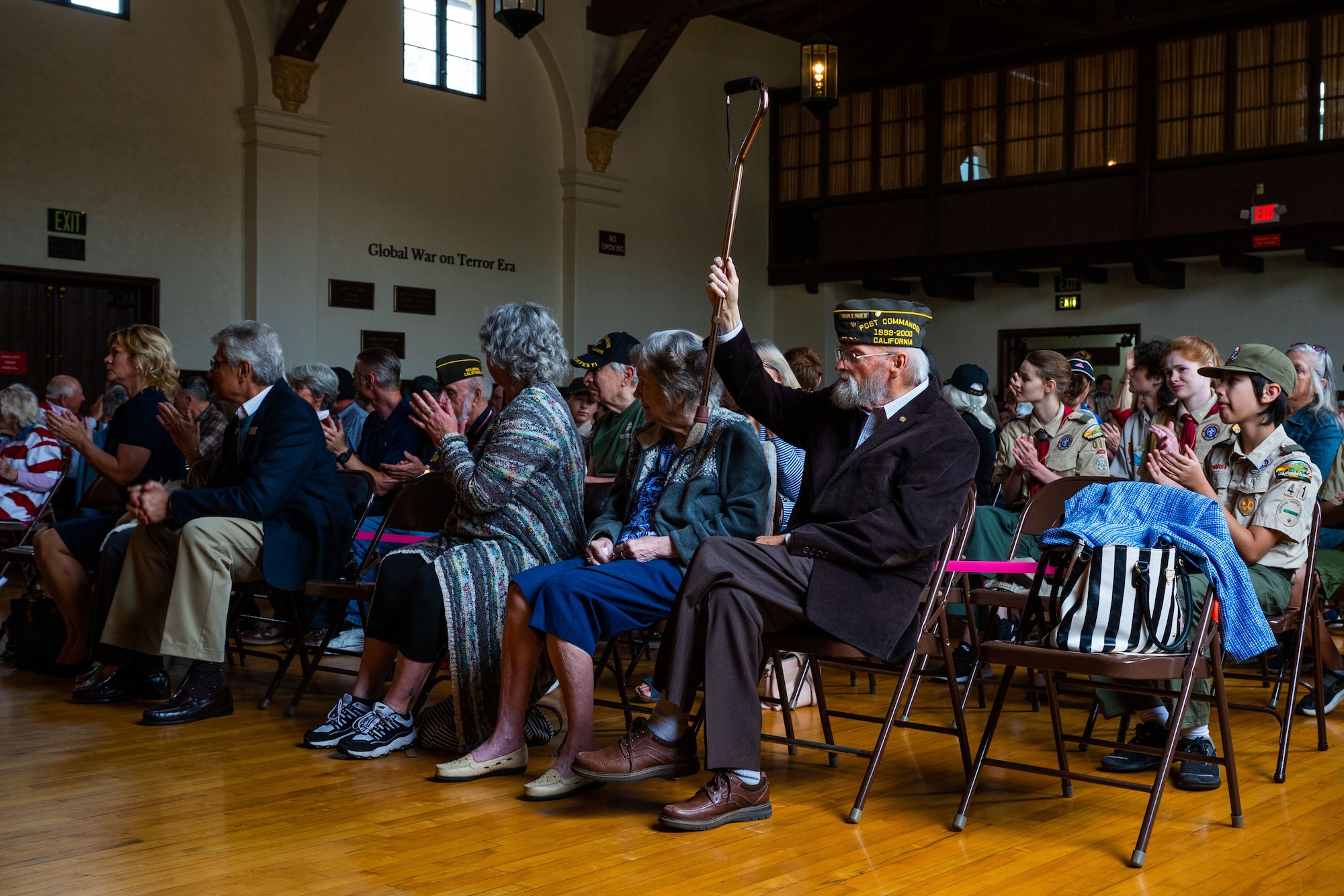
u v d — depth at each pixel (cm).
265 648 512
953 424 279
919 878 235
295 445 381
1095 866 243
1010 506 477
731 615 267
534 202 1216
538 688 341
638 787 302
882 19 1377
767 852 251
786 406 306
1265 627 274
